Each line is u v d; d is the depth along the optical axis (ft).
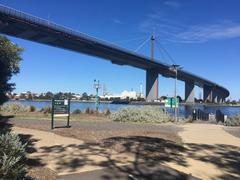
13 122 81.56
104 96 441.68
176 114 119.65
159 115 108.99
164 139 52.95
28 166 31.45
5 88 86.17
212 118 137.18
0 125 71.51
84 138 52.31
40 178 27.71
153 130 71.72
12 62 87.61
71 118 106.73
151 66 342.03
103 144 46.11
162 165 34.37
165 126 88.74
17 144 27.35
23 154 27.22
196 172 32.37
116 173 30.71
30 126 70.49
